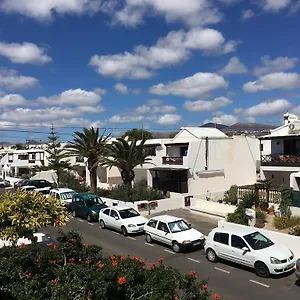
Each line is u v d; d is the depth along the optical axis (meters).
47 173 58.34
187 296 7.30
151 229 18.80
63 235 9.71
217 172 32.50
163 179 35.66
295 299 11.09
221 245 14.81
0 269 8.48
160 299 6.84
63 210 13.79
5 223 12.91
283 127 30.44
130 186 31.09
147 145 39.41
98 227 23.58
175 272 7.77
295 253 15.05
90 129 35.62
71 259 8.86
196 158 31.48
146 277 7.80
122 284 7.50
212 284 12.58
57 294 7.35
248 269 14.16
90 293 7.44
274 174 30.45
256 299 11.15
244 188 27.30
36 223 12.45
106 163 32.69
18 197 13.01
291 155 28.88
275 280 12.83
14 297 7.99
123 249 17.78
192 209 26.92
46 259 8.95
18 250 9.23
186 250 17.36
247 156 34.50
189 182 31.02
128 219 21.44
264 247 13.80
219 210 25.27
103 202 27.31
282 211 22.53
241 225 18.00
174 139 38.22
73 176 46.38
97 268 8.04
